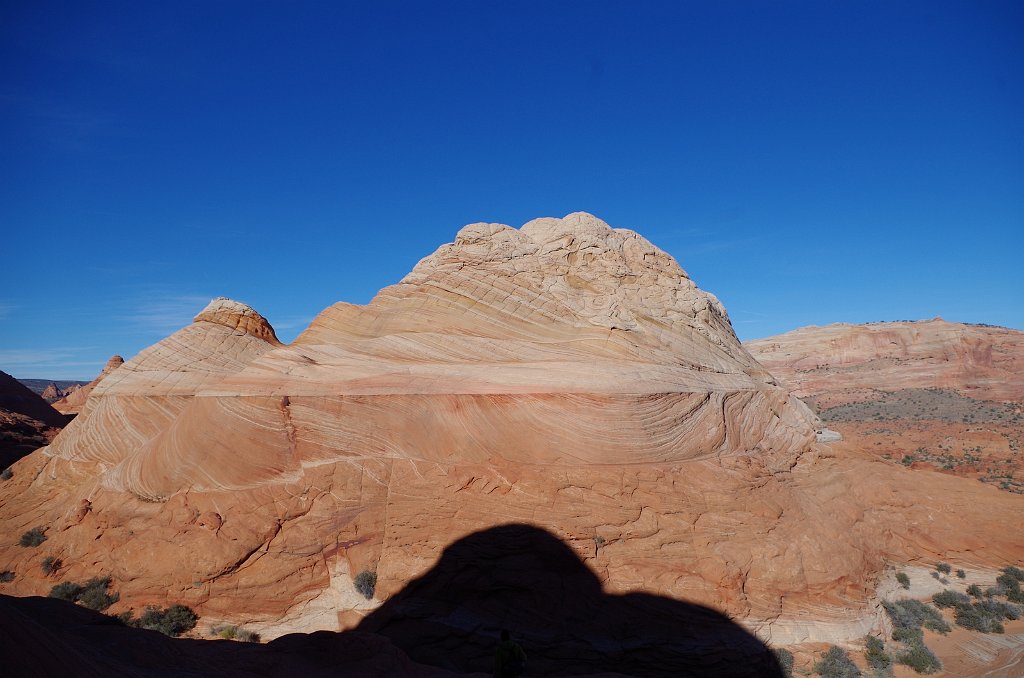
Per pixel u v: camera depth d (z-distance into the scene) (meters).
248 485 17.84
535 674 13.84
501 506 16.72
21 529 20.33
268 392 19.38
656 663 14.20
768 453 22.64
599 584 15.45
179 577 15.79
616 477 17.77
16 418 44.84
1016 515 23.69
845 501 22.25
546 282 23.48
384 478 17.70
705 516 17.61
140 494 18.47
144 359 29.06
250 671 10.40
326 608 15.42
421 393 19.11
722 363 24.72
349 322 23.14
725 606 15.58
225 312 32.88
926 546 22.22
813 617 16.44
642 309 23.62
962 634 18.28
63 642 7.71
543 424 18.48
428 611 14.94
